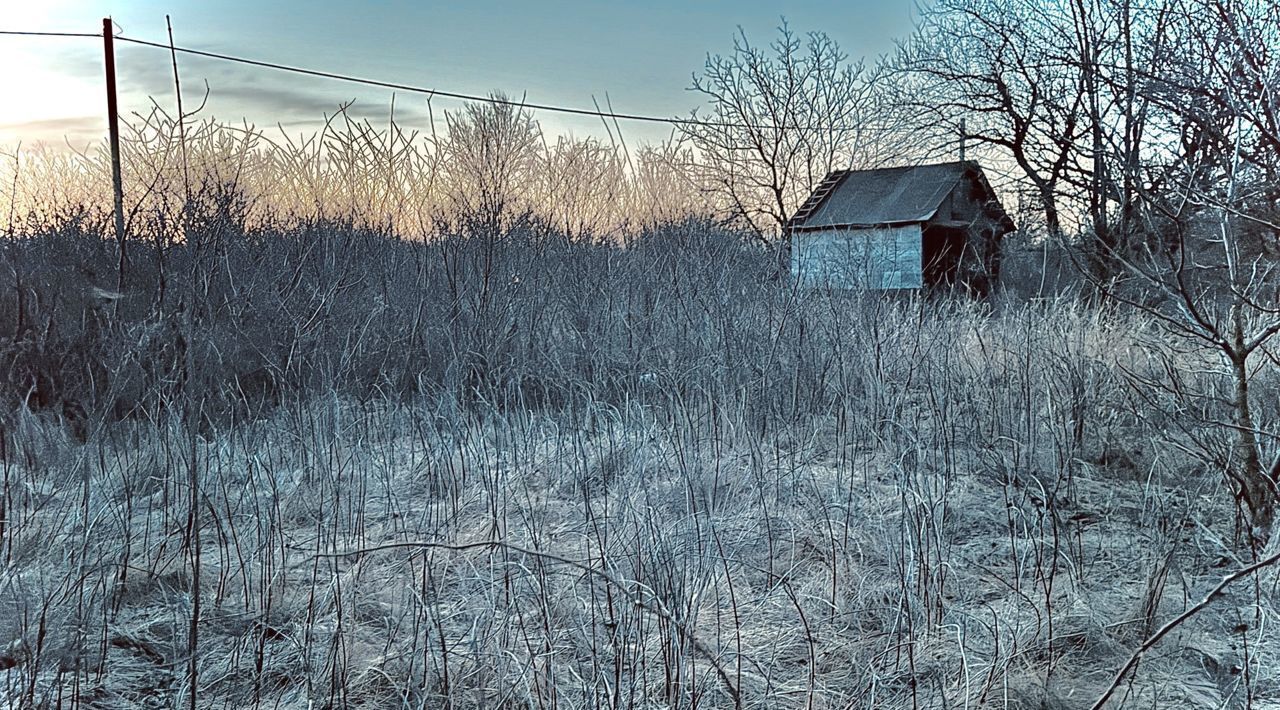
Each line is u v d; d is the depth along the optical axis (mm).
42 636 3857
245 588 4734
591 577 4402
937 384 7898
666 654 3863
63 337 6832
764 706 3898
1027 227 16953
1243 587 4871
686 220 10711
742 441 7145
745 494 6207
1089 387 7492
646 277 9406
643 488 5969
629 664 4059
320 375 7727
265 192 10148
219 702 3941
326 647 4285
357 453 6664
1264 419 6301
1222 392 6371
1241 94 5562
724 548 5238
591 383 8023
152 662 4258
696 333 8438
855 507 6047
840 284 9438
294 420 7148
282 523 5758
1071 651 4332
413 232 10555
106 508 5480
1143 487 6426
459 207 10141
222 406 6922
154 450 6188
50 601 4375
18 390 6684
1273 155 5586
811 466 6828
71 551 5035
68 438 6551
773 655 4266
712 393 7773
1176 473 6387
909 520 5426
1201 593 4812
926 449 6887
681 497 6055
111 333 6176
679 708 3820
